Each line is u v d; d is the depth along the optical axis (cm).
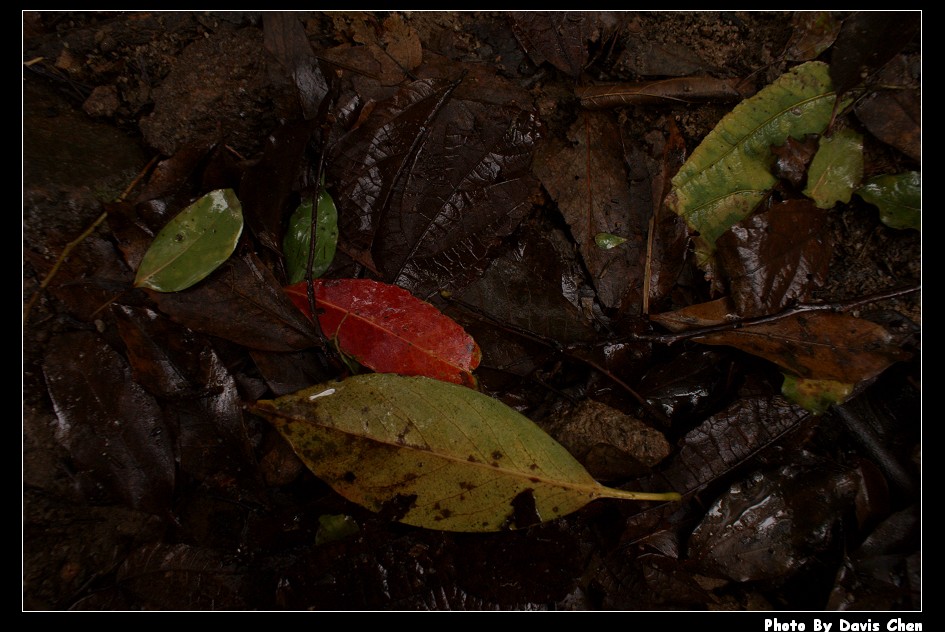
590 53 66
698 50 67
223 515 63
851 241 66
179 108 64
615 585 63
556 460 62
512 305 64
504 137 65
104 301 63
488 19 66
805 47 66
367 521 63
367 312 63
